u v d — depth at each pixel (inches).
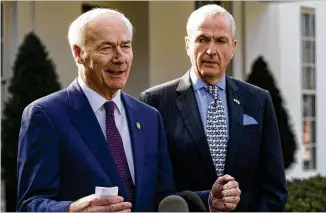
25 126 149.8
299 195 366.9
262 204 193.3
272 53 507.2
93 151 150.6
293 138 455.2
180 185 189.2
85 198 142.0
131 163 155.3
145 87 438.0
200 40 186.4
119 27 150.2
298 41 527.5
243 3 488.7
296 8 525.7
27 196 145.9
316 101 543.8
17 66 361.7
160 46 443.8
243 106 193.3
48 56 370.0
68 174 148.8
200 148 187.3
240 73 489.1
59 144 149.0
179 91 192.7
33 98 359.6
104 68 149.6
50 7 395.2
